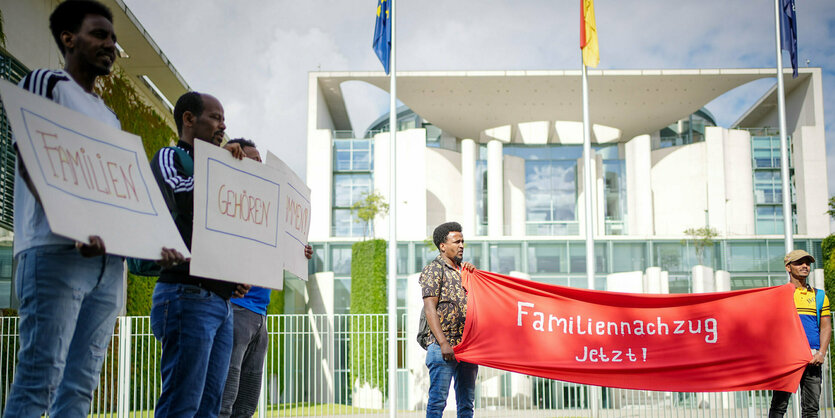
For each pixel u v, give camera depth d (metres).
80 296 2.86
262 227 4.07
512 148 50.31
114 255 3.05
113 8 19.64
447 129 52.50
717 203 47.50
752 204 48.00
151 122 23.17
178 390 3.45
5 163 14.23
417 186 46.28
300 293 37.19
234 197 3.80
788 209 12.30
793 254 7.55
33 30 16.55
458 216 48.56
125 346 14.23
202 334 3.51
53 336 2.75
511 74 48.00
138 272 3.83
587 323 7.39
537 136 50.59
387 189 46.59
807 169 47.50
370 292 34.84
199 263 3.45
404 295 36.91
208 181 3.60
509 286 7.30
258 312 4.67
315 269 39.81
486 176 49.41
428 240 39.22
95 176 2.86
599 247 40.25
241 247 3.81
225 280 3.62
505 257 40.31
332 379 19.58
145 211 3.10
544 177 49.78
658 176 49.66
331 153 47.41
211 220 3.59
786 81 49.16
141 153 3.19
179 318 3.49
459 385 6.00
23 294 2.78
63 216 2.63
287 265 4.40
